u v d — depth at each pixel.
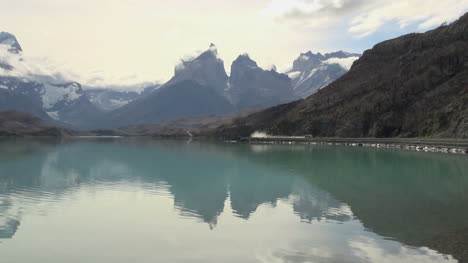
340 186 52.97
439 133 126.88
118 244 28.17
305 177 62.91
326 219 34.31
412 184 53.22
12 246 27.80
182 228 32.22
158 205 41.06
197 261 25.02
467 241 27.12
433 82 156.62
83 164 86.31
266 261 24.83
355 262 24.23
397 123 154.25
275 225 32.72
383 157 93.88
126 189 51.47
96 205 40.97
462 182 54.09
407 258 24.38
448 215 34.75
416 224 31.84
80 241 29.00
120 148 160.38
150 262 24.84
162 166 82.69
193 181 59.38
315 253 25.95
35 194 47.00
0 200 43.09
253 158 101.00
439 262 23.48
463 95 133.62
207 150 141.62
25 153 121.88
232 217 35.62
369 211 36.94
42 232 31.05
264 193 48.41
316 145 160.38
